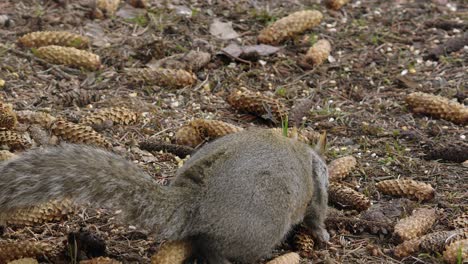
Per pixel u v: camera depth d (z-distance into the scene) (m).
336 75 13.80
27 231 9.29
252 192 8.32
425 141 11.98
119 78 13.12
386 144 11.80
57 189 7.88
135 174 8.12
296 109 12.62
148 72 13.11
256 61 14.02
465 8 16.30
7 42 13.70
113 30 14.55
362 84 13.62
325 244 9.65
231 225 8.23
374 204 10.53
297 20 14.68
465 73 13.93
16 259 8.55
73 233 8.87
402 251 9.41
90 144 10.96
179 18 15.00
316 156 9.57
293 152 9.02
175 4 15.57
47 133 11.07
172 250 8.34
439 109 12.62
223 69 13.77
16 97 12.22
